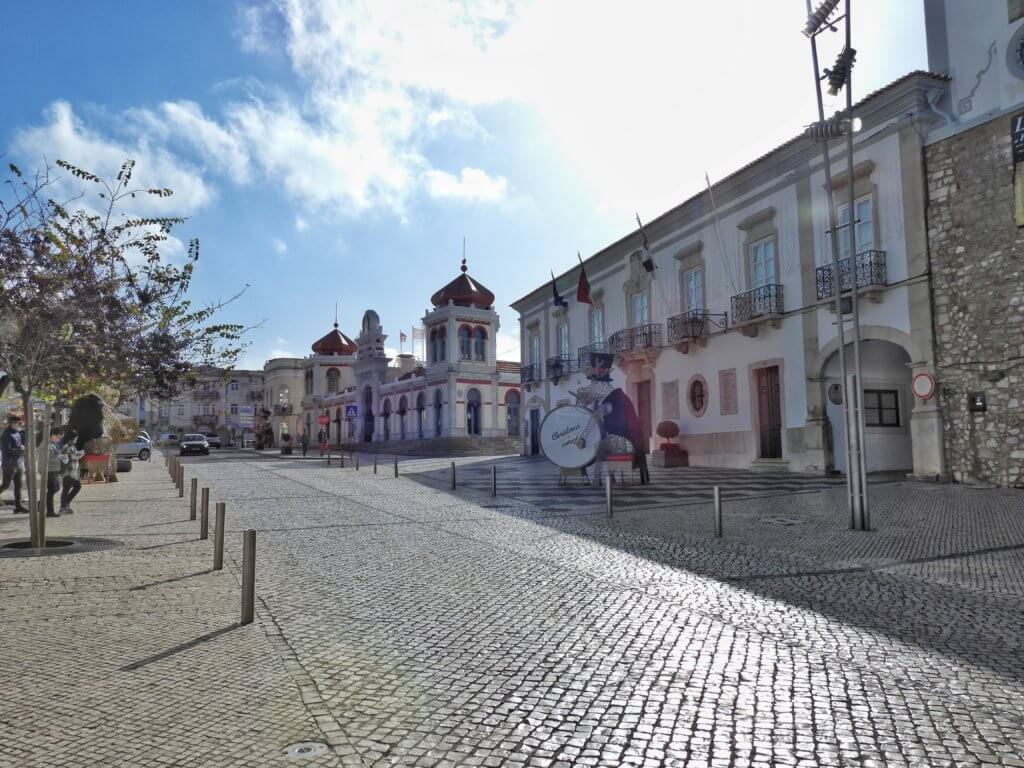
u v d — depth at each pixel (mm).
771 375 20938
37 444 12469
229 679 4176
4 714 3662
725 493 14711
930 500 12625
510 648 4777
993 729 3453
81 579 6973
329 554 8453
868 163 17281
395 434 53438
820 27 10359
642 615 5578
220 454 50875
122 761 3143
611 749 3279
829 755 3205
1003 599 5945
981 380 15016
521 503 13695
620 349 27109
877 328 17172
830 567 7320
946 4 15789
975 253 15141
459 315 46781
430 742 3350
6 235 9031
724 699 3854
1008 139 14625
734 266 22109
